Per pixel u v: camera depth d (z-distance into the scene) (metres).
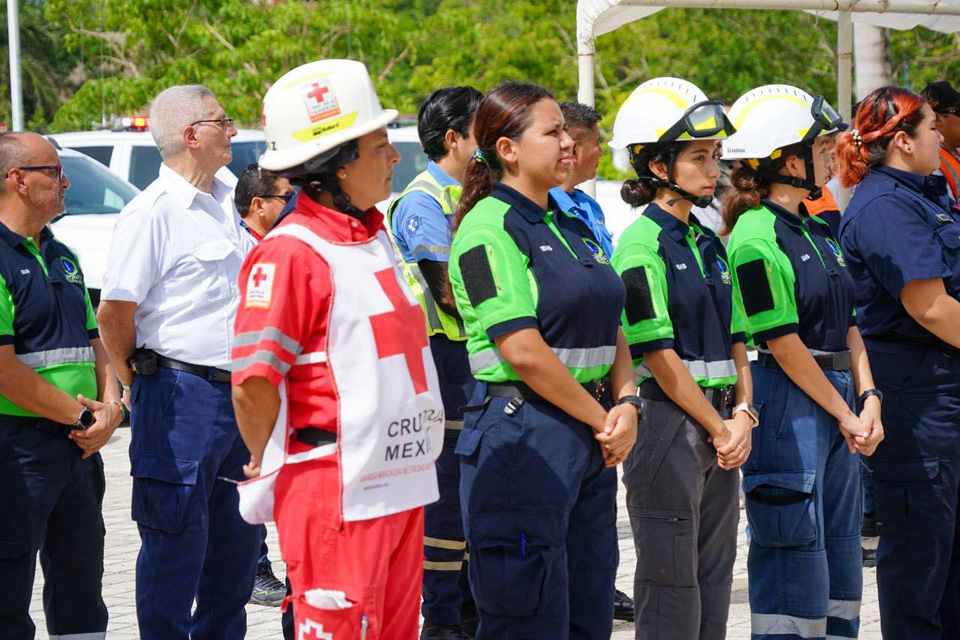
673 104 5.39
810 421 5.79
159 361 5.89
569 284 4.91
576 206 6.71
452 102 6.51
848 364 5.96
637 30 32.34
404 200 6.63
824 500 6.02
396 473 4.39
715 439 5.38
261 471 4.35
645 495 5.46
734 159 5.96
